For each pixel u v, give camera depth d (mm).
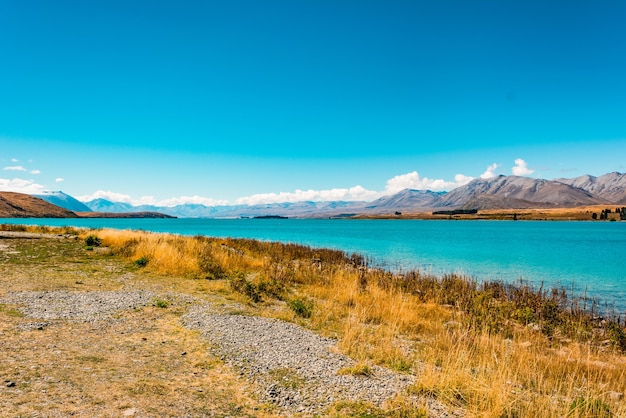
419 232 131875
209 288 19422
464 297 23094
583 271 42188
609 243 81875
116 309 13883
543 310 21062
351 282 24062
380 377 9617
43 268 21266
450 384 9062
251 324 13367
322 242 80625
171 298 16406
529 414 7898
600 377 10984
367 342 12625
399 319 16312
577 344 15578
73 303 14164
